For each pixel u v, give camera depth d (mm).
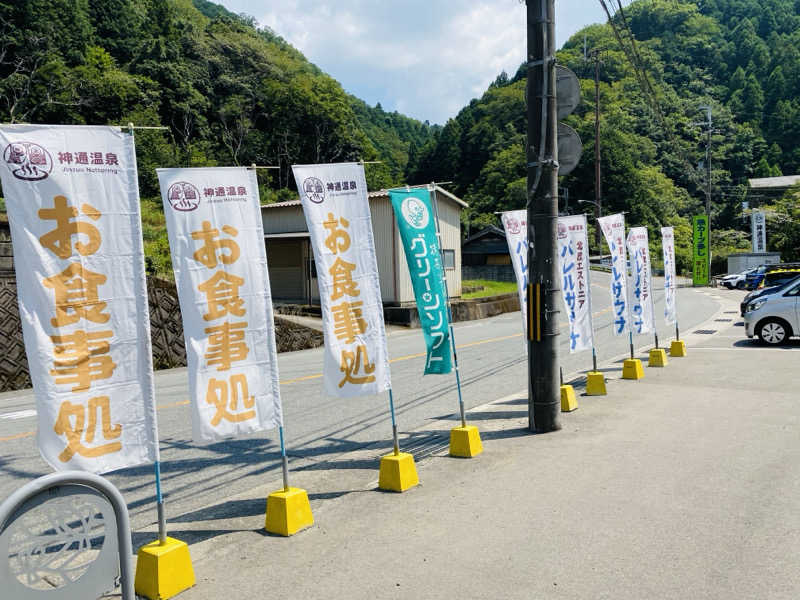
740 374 9492
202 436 3756
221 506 4797
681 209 73000
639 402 7715
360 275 4789
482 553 3713
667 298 11609
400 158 105500
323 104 65562
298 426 7367
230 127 63625
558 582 3332
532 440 6188
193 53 66188
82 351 3162
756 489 4609
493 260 49656
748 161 80625
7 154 2949
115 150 3312
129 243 3346
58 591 2770
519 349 14000
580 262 8133
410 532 4074
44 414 3021
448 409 8023
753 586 3229
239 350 3957
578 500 4500
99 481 2891
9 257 15078
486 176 76062
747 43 100188
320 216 4586
